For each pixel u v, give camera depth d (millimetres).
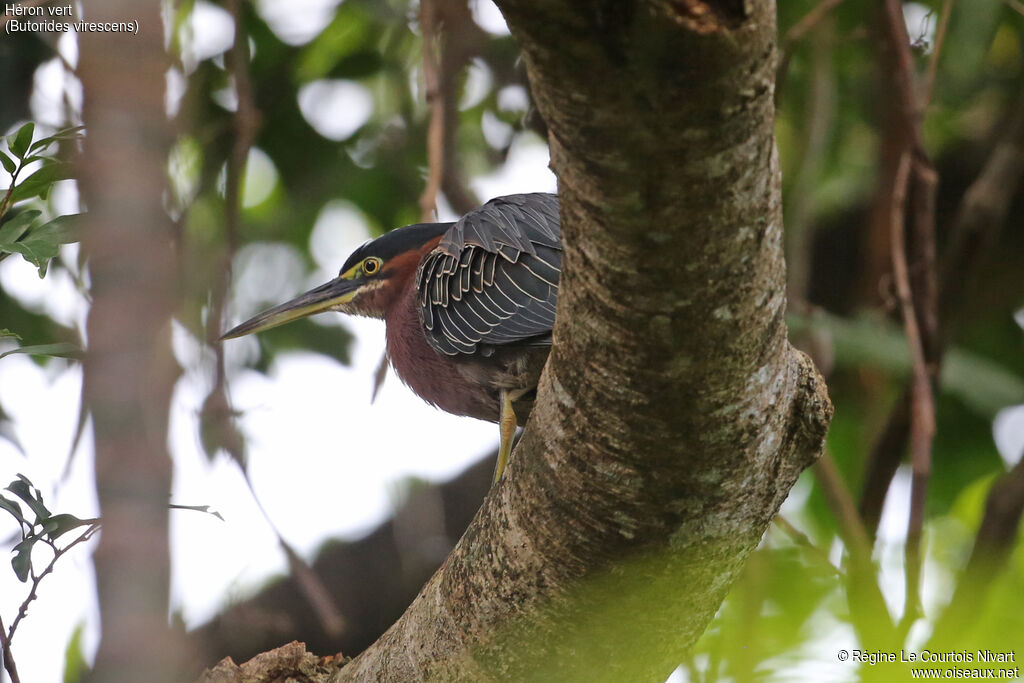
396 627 6172
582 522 5074
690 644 5719
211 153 11070
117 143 5766
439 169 8781
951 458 12352
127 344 5609
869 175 12555
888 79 10312
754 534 5293
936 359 9266
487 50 11328
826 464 8711
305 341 11719
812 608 6223
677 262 4000
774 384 4629
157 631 5340
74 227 5703
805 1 11172
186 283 9156
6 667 5430
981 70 11391
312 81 12125
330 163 12109
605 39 3334
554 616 5418
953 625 6270
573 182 3906
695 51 3340
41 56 9555
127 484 5504
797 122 11578
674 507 4949
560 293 4508
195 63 10320
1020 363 12570
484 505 5660
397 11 11570
